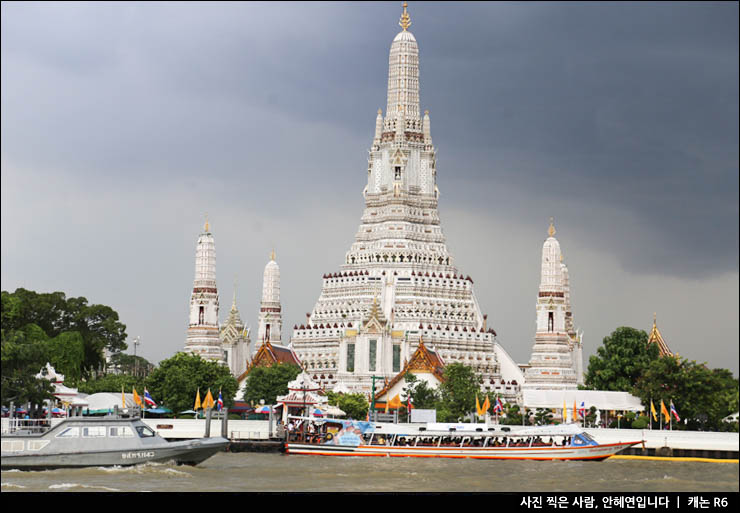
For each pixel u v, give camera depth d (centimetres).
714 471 17212
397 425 19625
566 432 19062
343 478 15562
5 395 16975
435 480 15538
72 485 13925
